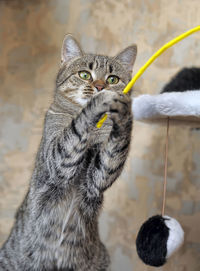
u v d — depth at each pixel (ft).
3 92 6.78
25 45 6.75
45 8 6.70
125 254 6.43
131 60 5.26
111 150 3.82
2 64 6.79
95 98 3.53
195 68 5.04
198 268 6.17
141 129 6.52
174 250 3.77
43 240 4.66
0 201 6.73
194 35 6.36
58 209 4.49
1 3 6.78
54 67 6.66
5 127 6.79
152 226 3.87
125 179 6.52
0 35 6.81
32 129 6.72
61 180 4.00
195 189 6.31
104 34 6.64
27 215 4.89
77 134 3.66
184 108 3.71
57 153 3.87
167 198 6.36
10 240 5.23
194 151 6.35
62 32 6.68
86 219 4.56
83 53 5.16
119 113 3.42
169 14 6.45
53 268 4.73
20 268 4.95
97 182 4.07
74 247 4.61
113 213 6.54
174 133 6.41
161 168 6.42
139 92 6.45
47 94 6.63
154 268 6.26
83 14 6.68
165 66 6.46
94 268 5.04
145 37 6.52
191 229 6.25
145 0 6.53
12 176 6.75
